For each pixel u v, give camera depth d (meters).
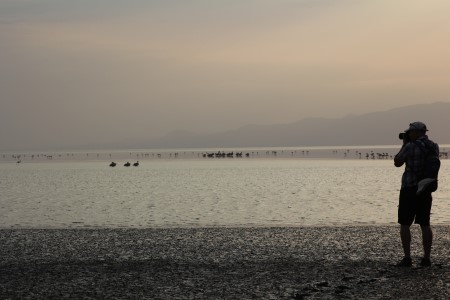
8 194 70.69
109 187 82.75
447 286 13.48
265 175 114.38
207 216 41.41
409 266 16.11
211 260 19.25
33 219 40.94
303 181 91.69
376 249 20.77
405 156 15.62
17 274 16.61
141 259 19.91
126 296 13.46
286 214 42.00
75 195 67.38
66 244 24.23
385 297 12.62
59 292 13.98
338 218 38.59
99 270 17.17
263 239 24.67
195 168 161.12
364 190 69.31
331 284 14.33
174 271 16.81
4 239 26.12
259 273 16.22
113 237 26.38
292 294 13.28
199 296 13.33
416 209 15.86
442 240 22.45
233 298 13.04
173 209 47.62
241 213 43.31
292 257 19.55
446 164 157.50
